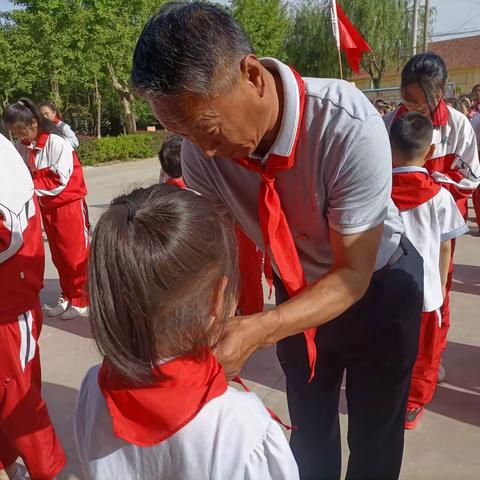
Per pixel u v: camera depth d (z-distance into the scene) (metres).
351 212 1.43
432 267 2.44
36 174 3.92
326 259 1.69
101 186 11.94
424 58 2.77
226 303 1.05
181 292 0.94
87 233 4.18
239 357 1.30
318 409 1.98
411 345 1.82
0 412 2.07
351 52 6.19
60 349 3.69
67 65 20.67
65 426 2.83
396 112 2.93
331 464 2.04
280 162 1.41
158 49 1.10
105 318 0.95
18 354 2.02
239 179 1.62
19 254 1.99
